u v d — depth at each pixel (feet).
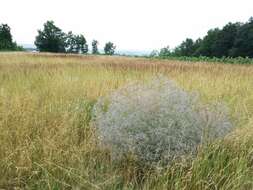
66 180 10.10
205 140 11.38
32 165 10.62
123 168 10.74
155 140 10.84
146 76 27.45
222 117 12.51
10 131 12.36
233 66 44.50
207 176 9.89
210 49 198.29
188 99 12.37
